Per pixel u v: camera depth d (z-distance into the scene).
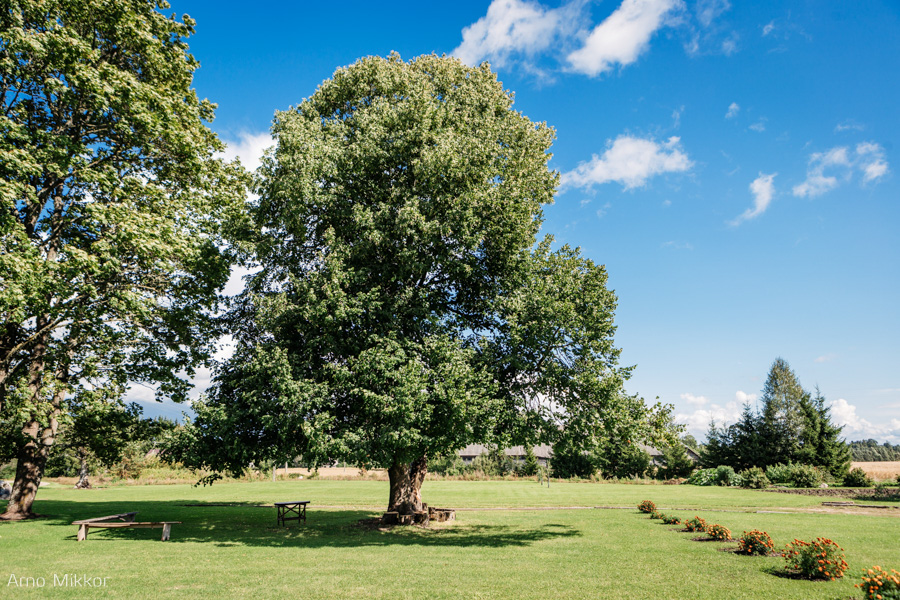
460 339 18.38
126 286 18.09
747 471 48.72
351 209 18.56
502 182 19.22
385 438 14.95
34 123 16.62
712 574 11.16
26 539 15.43
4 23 14.45
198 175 19.16
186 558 12.61
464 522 21.36
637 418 17.42
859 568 12.09
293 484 51.75
